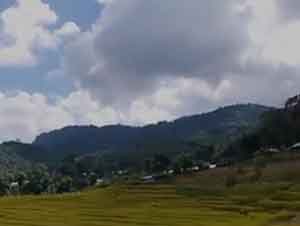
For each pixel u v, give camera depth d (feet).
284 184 554.05
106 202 508.94
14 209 416.46
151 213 407.23
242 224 345.72
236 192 545.03
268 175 614.75
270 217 384.27
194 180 652.48
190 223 347.15
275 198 490.08
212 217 385.09
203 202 490.08
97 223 335.88
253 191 538.88
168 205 476.13
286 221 364.79
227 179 626.64
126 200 523.29
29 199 544.62
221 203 480.23
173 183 647.56
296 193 504.43
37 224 314.55
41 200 528.63
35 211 403.95
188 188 591.37
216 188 583.99
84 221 345.10
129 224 336.08
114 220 356.79
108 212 412.16
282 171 622.95
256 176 615.98
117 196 558.97
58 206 460.96
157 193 570.46
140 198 535.60
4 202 498.28
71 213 398.01
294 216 383.24
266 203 458.91
